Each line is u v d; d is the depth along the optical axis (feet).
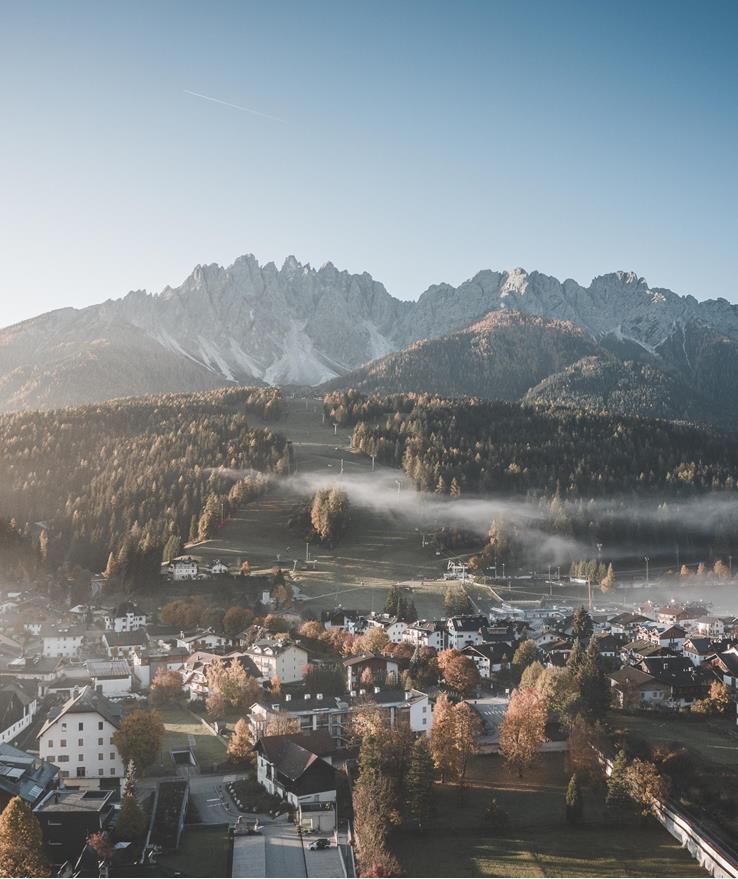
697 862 381.60
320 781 432.66
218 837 394.52
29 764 434.30
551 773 488.02
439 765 456.04
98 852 353.10
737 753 500.33
